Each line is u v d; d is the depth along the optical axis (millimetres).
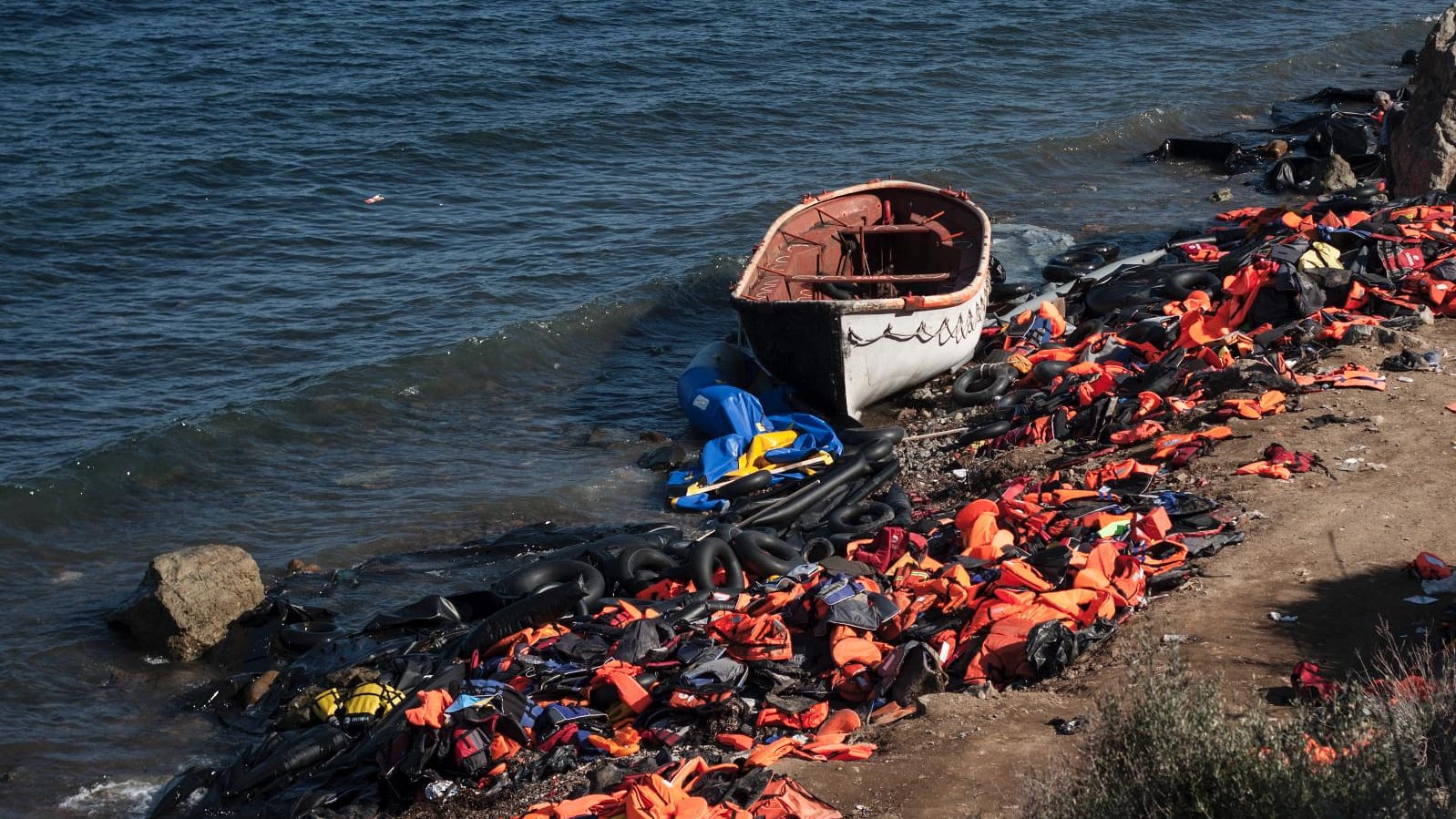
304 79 34531
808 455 15938
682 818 7070
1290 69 38875
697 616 11188
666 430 17953
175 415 17781
